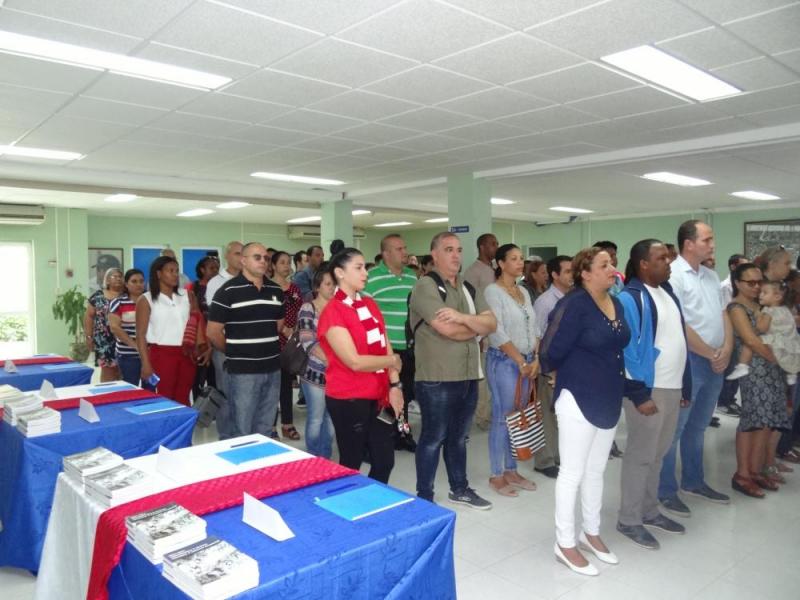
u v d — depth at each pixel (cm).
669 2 271
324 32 301
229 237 1373
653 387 279
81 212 1087
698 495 350
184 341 391
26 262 1053
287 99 414
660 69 364
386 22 290
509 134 530
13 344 1052
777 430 370
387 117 465
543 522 313
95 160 626
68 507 178
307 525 147
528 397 349
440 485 365
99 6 268
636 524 290
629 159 609
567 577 256
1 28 291
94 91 389
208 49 321
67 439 237
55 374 390
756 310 350
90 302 548
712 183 822
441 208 1137
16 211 970
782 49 331
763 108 454
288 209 1109
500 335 336
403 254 409
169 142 543
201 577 116
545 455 389
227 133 510
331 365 256
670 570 262
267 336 343
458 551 280
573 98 421
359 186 852
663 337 276
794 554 278
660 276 274
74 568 173
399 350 411
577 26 297
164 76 363
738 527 307
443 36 307
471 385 314
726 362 328
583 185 832
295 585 125
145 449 256
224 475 181
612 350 250
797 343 343
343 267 252
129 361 455
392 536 142
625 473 292
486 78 375
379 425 261
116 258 1210
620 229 1313
